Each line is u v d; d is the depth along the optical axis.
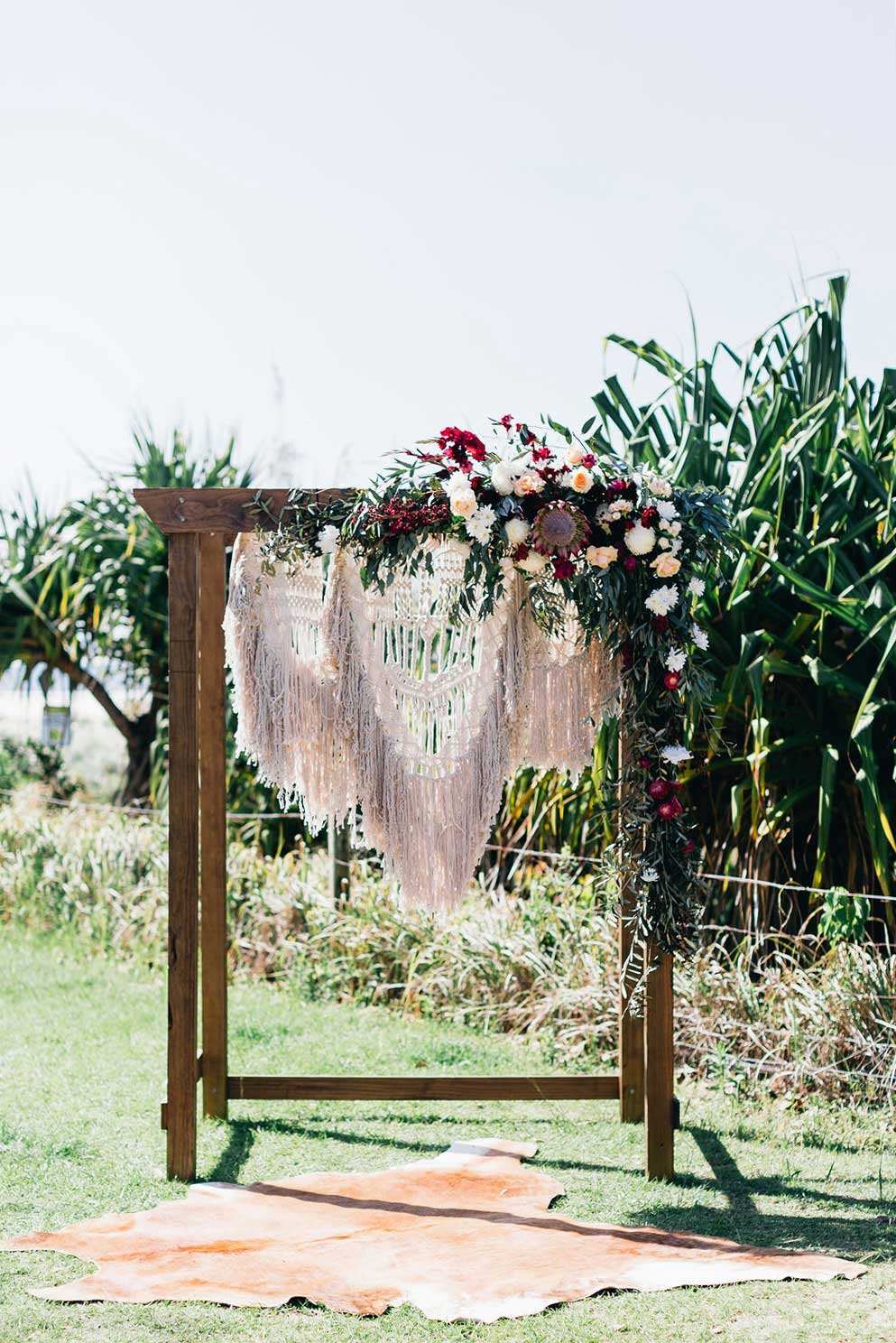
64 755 11.84
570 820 6.75
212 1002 4.79
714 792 6.07
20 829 9.76
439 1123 4.87
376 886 7.17
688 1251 3.59
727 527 4.06
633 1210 3.94
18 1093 5.13
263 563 4.13
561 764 4.32
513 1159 4.40
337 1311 3.19
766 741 5.85
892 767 5.66
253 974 7.37
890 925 5.55
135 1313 3.17
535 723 4.28
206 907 4.79
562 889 6.61
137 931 8.03
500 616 4.23
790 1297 3.27
